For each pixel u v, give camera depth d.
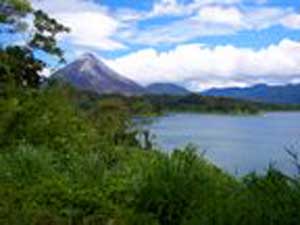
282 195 7.41
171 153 9.54
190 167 9.05
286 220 7.05
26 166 10.41
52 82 17.73
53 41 22.70
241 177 9.25
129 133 15.50
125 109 17.78
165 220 8.52
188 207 8.30
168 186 8.63
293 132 79.19
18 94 16.67
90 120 16.52
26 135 14.27
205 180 8.85
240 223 7.24
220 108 155.25
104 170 10.46
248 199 7.59
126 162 11.12
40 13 22.81
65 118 15.27
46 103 15.62
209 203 7.90
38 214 8.65
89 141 14.19
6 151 12.70
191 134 66.44
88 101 18.14
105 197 9.14
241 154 36.16
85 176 10.06
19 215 8.55
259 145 49.81
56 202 9.03
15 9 22.73
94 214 8.78
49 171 10.41
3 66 20.38
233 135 71.56
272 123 120.94
